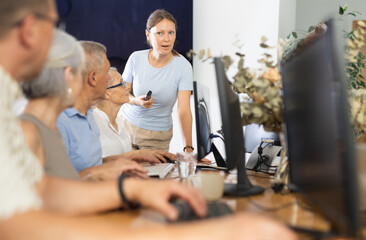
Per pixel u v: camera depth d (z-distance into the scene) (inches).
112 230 26.0
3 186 26.4
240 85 62.7
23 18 30.0
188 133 124.1
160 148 126.2
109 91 95.4
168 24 118.4
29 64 32.4
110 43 160.2
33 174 37.1
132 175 61.2
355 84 142.5
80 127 71.4
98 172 60.3
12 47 30.5
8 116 31.8
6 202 26.1
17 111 51.0
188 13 162.2
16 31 30.1
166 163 87.3
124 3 159.2
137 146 123.7
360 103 59.8
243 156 60.0
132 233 25.6
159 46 119.2
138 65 125.0
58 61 49.7
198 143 79.4
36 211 26.8
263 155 81.7
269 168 80.2
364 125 58.3
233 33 167.8
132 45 160.4
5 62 30.8
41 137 48.6
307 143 39.3
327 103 31.7
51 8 32.4
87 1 158.4
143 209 45.6
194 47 168.9
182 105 123.8
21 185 27.2
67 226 26.1
